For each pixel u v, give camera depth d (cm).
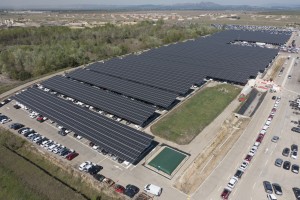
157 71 13275
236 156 7394
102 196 6138
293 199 5972
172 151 7656
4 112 10106
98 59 17738
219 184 6384
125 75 12838
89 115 9056
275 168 6919
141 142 7525
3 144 8194
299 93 11831
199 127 8900
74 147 7838
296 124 9094
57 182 6544
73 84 11906
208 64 14650
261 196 6031
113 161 7231
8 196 6138
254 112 9981
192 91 11781
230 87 12288
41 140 8106
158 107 10188
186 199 5953
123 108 9606
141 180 6550
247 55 16475
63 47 18888
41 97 10612
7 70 15400
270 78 13825
